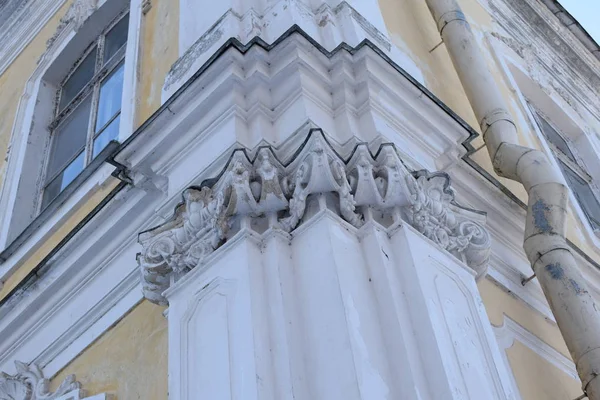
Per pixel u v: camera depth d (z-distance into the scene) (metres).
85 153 5.97
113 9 6.89
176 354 3.08
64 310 4.52
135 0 5.90
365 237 3.10
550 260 3.70
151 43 5.32
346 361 2.65
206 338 3.00
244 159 3.26
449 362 2.77
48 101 6.86
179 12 5.00
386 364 2.73
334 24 4.00
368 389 2.58
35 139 6.50
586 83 8.43
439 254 3.27
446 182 3.54
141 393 3.71
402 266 3.04
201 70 3.64
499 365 3.00
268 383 2.69
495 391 2.87
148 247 3.50
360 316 2.79
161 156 3.86
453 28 5.02
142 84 5.12
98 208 4.29
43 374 4.42
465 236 3.51
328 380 2.65
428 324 2.83
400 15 5.20
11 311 4.78
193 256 3.33
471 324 3.07
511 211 4.50
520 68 7.13
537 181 4.00
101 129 5.99
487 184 4.34
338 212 3.14
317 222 3.07
